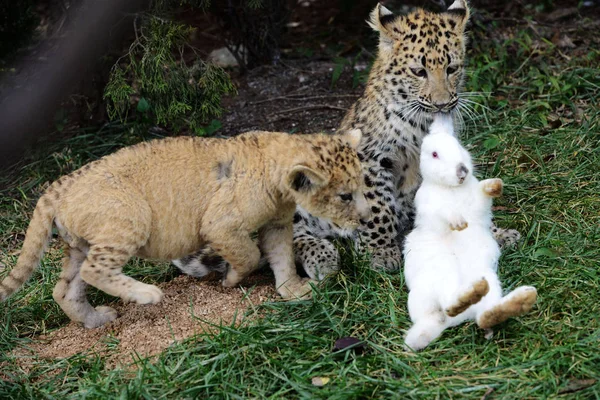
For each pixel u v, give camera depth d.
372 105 7.43
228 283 6.62
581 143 8.39
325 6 12.99
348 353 5.53
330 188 6.20
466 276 5.69
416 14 7.36
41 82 9.12
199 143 6.43
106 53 9.17
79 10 8.97
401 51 7.20
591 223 7.04
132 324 6.21
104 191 6.03
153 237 6.28
